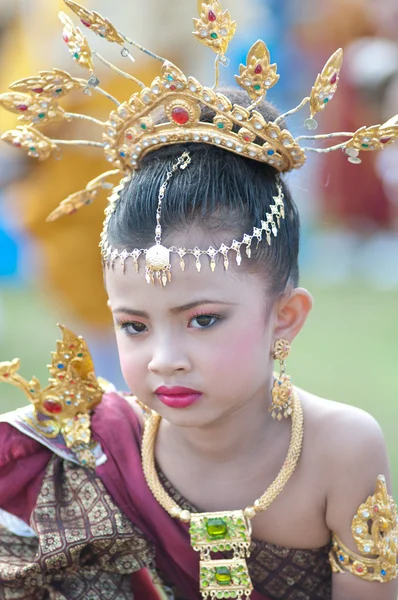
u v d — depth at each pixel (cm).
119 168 540
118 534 535
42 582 542
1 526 560
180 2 1065
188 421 493
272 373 548
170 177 493
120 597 553
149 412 566
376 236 2097
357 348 1509
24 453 554
